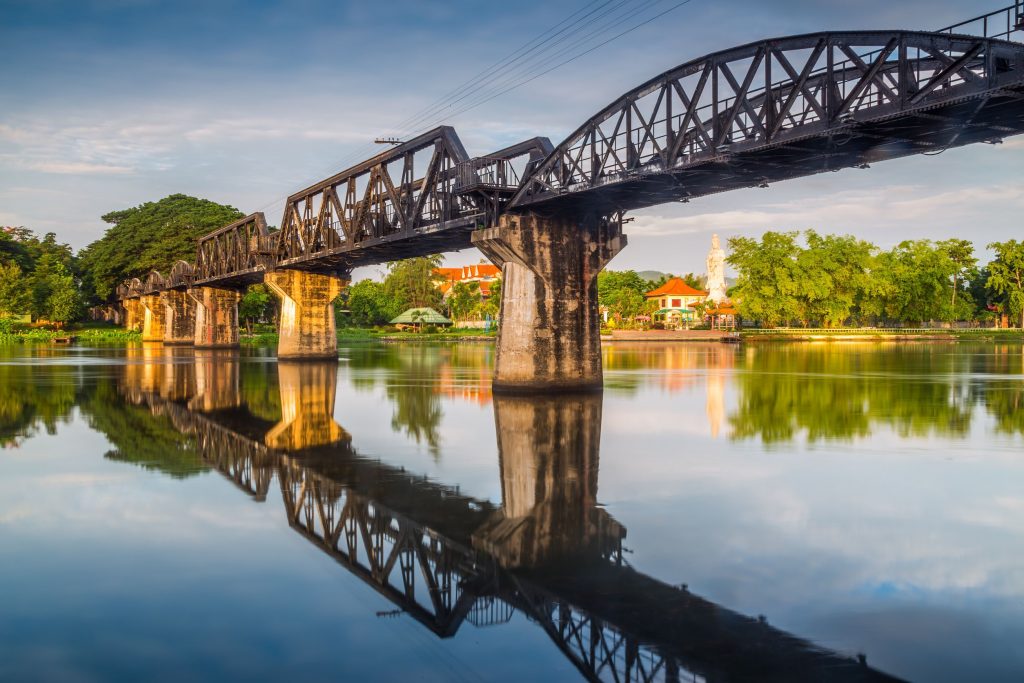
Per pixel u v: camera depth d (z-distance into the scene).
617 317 139.75
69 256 169.50
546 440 22.52
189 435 23.91
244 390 38.19
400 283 158.25
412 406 31.16
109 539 12.86
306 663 8.50
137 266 131.25
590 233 35.38
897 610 9.64
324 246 57.47
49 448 21.44
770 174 27.62
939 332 119.69
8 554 12.05
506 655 8.69
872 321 142.50
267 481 17.23
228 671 8.25
